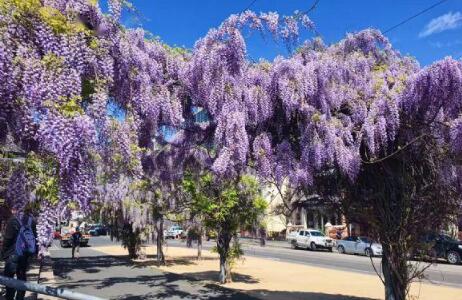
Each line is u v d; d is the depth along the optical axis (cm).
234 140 614
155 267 1723
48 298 856
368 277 1522
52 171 378
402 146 681
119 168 512
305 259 2362
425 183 721
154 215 1803
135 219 1822
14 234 659
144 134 657
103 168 502
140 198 1750
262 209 1330
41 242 369
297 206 810
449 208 724
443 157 695
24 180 408
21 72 380
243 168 680
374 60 737
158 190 1639
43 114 375
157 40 652
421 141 678
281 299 1031
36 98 377
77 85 397
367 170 727
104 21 494
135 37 623
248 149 646
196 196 1284
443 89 620
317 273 1630
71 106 380
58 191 371
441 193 717
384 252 751
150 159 832
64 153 368
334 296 1100
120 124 498
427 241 758
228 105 626
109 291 1091
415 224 729
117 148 488
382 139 634
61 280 1277
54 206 373
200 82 639
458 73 612
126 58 538
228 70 630
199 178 1197
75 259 2056
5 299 669
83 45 425
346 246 2777
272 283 1325
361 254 2675
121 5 513
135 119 563
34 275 1262
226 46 628
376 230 755
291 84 646
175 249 2881
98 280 1296
